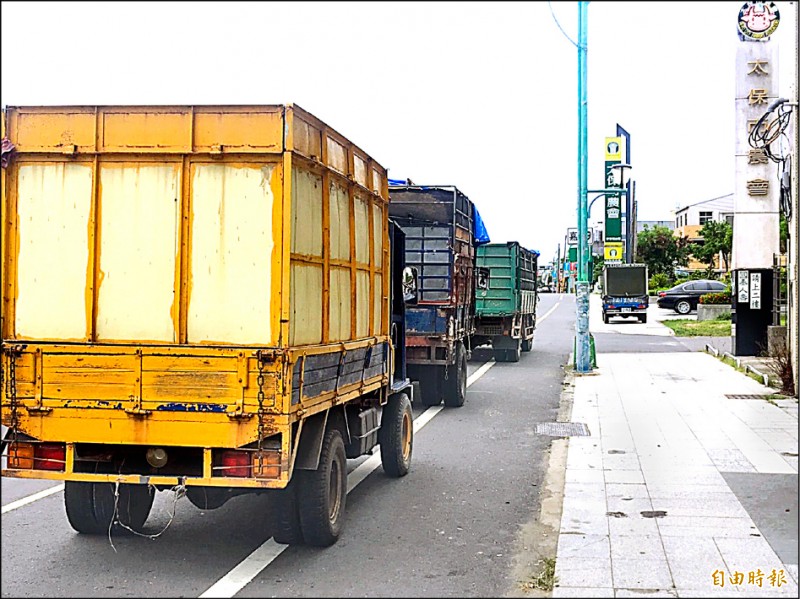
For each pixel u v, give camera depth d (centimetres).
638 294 3897
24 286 636
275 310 606
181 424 604
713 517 771
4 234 636
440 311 1447
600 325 3791
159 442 607
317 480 688
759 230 2159
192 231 620
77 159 632
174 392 605
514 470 1009
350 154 764
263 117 612
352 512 821
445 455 1101
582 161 1925
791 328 1564
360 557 685
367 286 828
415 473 996
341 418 770
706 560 654
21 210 636
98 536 741
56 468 625
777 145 2098
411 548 709
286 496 689
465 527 770
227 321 613
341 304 740
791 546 686
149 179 625
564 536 719
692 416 1338
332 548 709
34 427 622
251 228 612
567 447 1122
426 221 1483
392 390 927
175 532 756
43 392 622
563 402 1548
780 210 2156
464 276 1591
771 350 1816
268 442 597
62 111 631
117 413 612
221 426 600
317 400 664
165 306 621
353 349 754
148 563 670
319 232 680
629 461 1015
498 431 1270
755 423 1266
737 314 2192
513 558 682
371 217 840
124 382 612
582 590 595
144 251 624
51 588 614
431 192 1485
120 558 682
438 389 1495
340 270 737
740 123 2127
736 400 1502
